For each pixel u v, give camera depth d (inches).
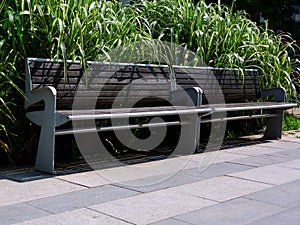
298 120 359.9
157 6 273.0
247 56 288.7
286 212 147.9
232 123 291.7
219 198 160.4
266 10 445.7
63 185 167.8
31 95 186.9
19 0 195.8
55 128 192.7
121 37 220.8
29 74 187.5
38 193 157.2
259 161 221.6
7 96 192.7
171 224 133.6
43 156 184.4
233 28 283.0
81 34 197.2
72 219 134.0
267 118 290.0
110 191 162.9
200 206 150.9
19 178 174.7
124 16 232.7
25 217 134.0
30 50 198.5
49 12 197.0
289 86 304.0
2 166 194.7
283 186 178.5
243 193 167.5
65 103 197.9
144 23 247.6
